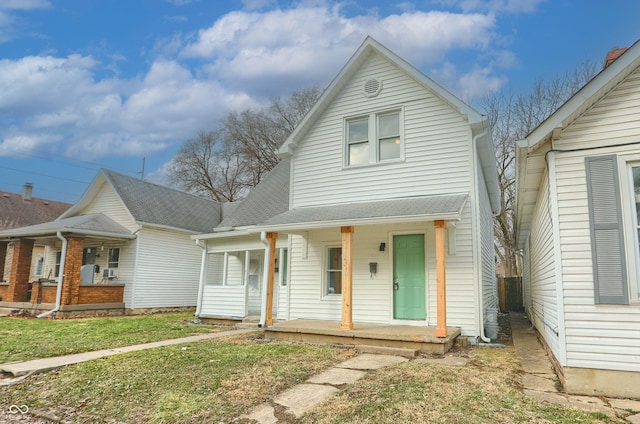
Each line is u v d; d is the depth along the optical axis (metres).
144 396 4.91
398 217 8.08
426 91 9.88
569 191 5.45
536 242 9.58
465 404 4.35
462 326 8.71
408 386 4.98
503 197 23.75
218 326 11.57
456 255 9.00
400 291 9.59
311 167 11.12
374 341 7.83
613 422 3.97
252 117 34.31
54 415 4.55
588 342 5.09
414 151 9.83
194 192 35.38
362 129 10.71
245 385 5.15
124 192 17.17
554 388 5.19
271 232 10.46
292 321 9.94
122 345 8.20
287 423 4.02
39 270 24.05
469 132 9.30
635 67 5.33
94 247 17.69
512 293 19.81
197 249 18.81
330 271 10.62
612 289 5.05
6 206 26.83
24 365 6.37
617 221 5.16
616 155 5.30
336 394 4.78
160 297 16.95
